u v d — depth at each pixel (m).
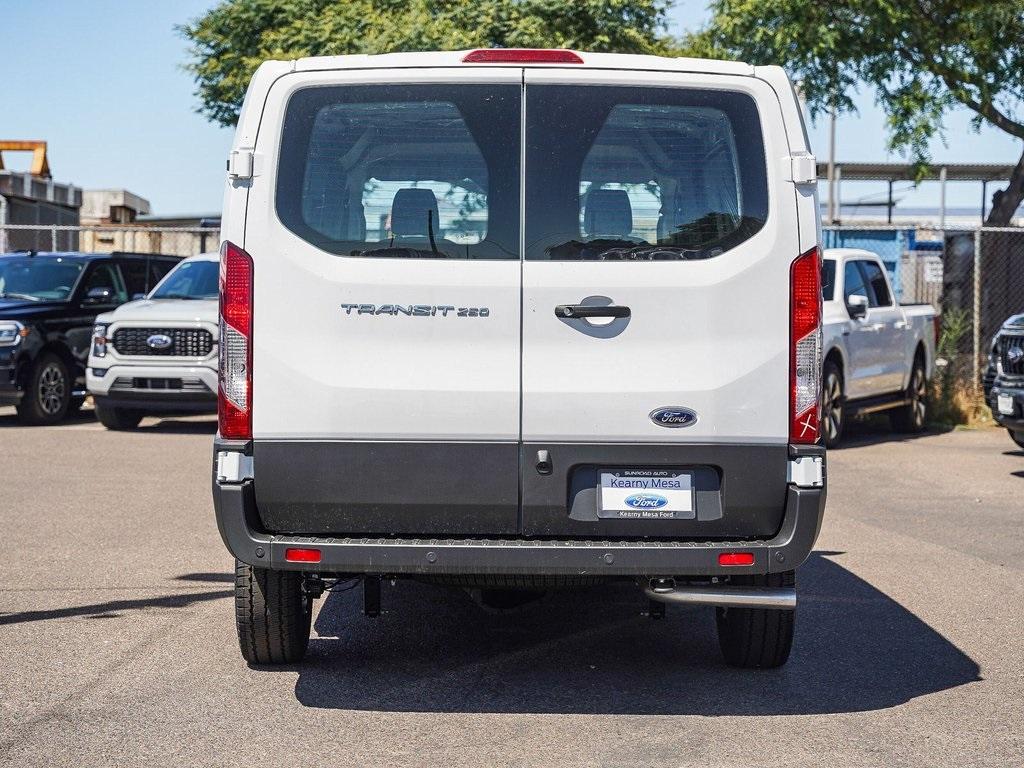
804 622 6.65
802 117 4.95
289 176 4.87
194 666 5.65
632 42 25.41
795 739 4.72
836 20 20.95
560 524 4.86
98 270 17.44
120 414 15.45
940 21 21.05
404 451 4.84
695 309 4.83
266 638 5.47
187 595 6.99
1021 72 21.12
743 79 4.94
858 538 9.08
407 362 4.83
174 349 14.66
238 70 26.77
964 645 6.19
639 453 4.84
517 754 4.52
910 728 4.87
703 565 4.78
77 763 4.38
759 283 4.86
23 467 12.01
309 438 4.84
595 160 4.88
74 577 7.40
